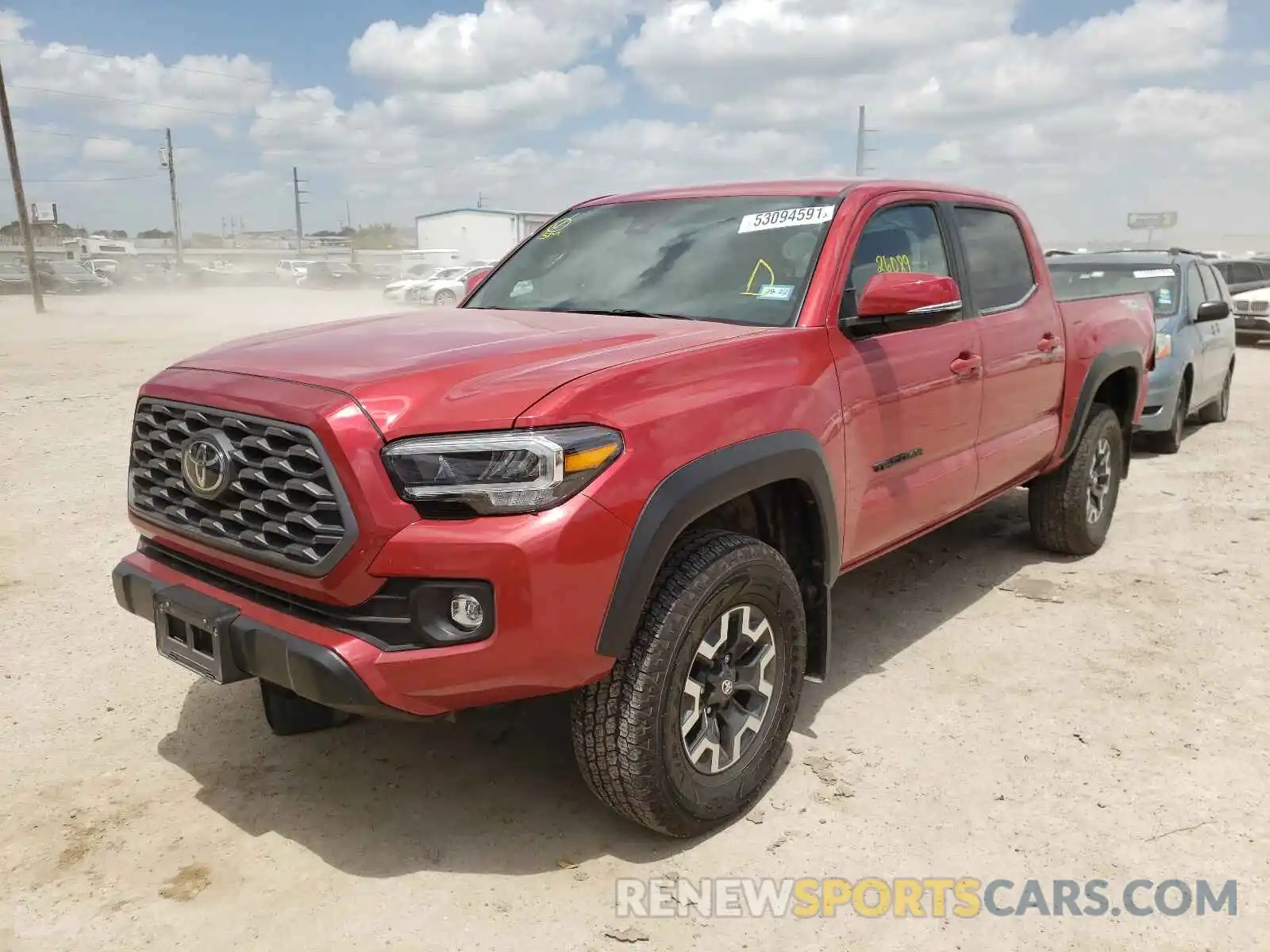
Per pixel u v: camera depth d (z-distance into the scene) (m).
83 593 4.96
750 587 2.92
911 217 4.01
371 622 2.49
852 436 3.40
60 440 8.44
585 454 2.49
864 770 3.35
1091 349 5.16
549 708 3.82
